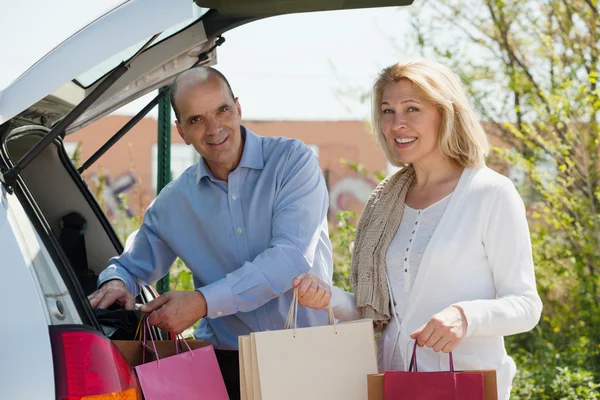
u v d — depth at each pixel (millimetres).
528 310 2756
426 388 2492
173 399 2654
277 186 3424
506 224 2832
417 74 2936
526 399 6402
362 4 2748
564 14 8484
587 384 6504
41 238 2617
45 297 2473
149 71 3334
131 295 3377
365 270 3051
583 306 7668
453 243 2857
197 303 3025
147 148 14250
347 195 13570
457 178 2977
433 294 2893
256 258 3215
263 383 2645
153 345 2740
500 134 8781
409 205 3061
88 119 3596
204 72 3352
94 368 2426
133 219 7809
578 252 7887
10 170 2666
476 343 2871
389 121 2998
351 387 2721
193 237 3535
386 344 2994
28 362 2404
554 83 8266
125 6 2545
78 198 3697
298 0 2709
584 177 8055
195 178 3539
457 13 8820
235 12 2760
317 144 13891
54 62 2543
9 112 2549
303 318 3457
